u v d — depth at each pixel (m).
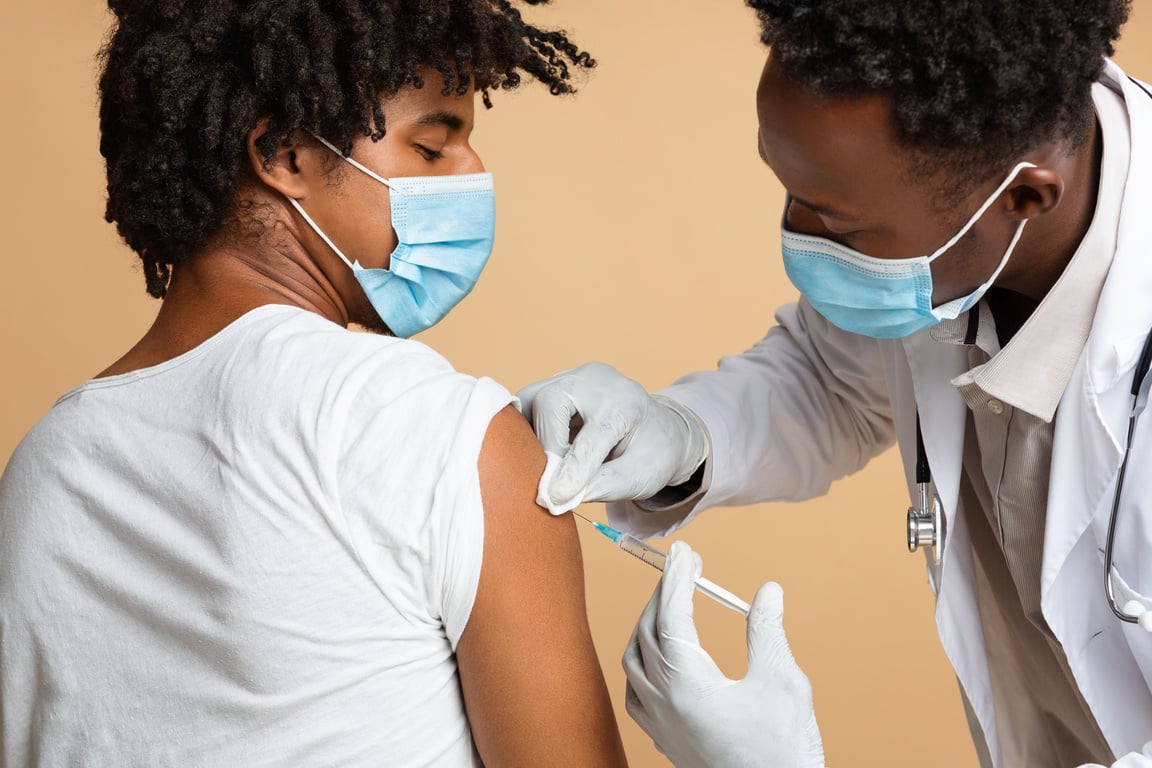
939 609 1.52
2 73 3.46
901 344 1.52
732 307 3.54
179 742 1.01
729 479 1.60
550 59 1.39
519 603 0.98
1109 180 1.22
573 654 1.00
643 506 1.61
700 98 3.60
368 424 0.97
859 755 3.25
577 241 3.54
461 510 0.96
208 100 1.06
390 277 1.20
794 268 1.31
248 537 0.96
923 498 1.48
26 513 1.07
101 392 1.07
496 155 3.55
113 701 1.04
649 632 1.11
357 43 1.08
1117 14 1.11
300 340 1.00
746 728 1.04
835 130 1.11
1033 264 1.28
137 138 1.11
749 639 1.09
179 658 1.01
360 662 0.97
